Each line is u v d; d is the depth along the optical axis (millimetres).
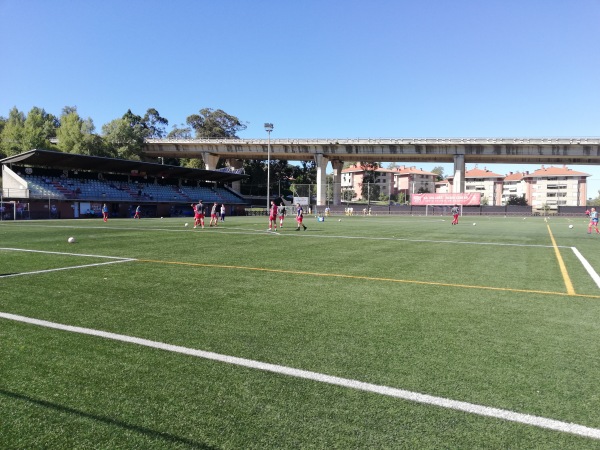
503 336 4836
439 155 66688
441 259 11773
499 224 35938
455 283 8133
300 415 3012
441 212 67125
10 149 59688
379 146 68375
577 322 5465
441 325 5262
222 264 10336
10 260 10633
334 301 6504
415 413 3057
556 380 3646
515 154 63312
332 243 16328
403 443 2674
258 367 3854
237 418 2961
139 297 6629
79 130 64812
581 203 107688
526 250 14500
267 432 2789
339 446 2635
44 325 5039
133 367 3820
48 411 3029
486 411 3096
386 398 3279
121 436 2734
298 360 4035
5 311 5676
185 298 6598
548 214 64062
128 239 17250
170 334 4770
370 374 3725
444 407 3148
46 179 48312
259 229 25109
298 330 4984
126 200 52500
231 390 3387
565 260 11891
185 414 3008
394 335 4832
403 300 6633
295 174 103812
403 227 29141
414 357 4145
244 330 4957
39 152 42344
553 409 3143
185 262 10633
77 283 7703
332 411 3072
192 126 98438
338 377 3652
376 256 12273
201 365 3889
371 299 6684
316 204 73000
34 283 7660
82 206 47812
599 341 4703
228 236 19328
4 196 42219
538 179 112062
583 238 20156
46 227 25422
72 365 3848
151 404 3146
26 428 2814
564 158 65875
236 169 79875
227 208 67875
